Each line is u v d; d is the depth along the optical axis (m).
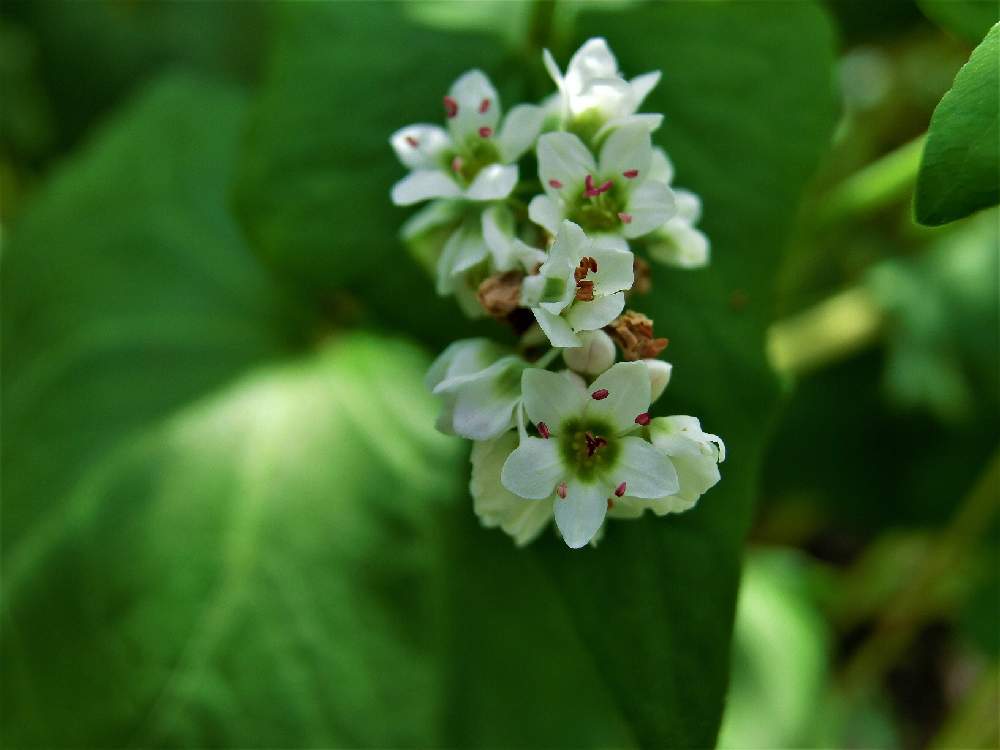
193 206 0.08
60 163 0.11
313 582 0.07
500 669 0.07
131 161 0.09
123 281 0.08
